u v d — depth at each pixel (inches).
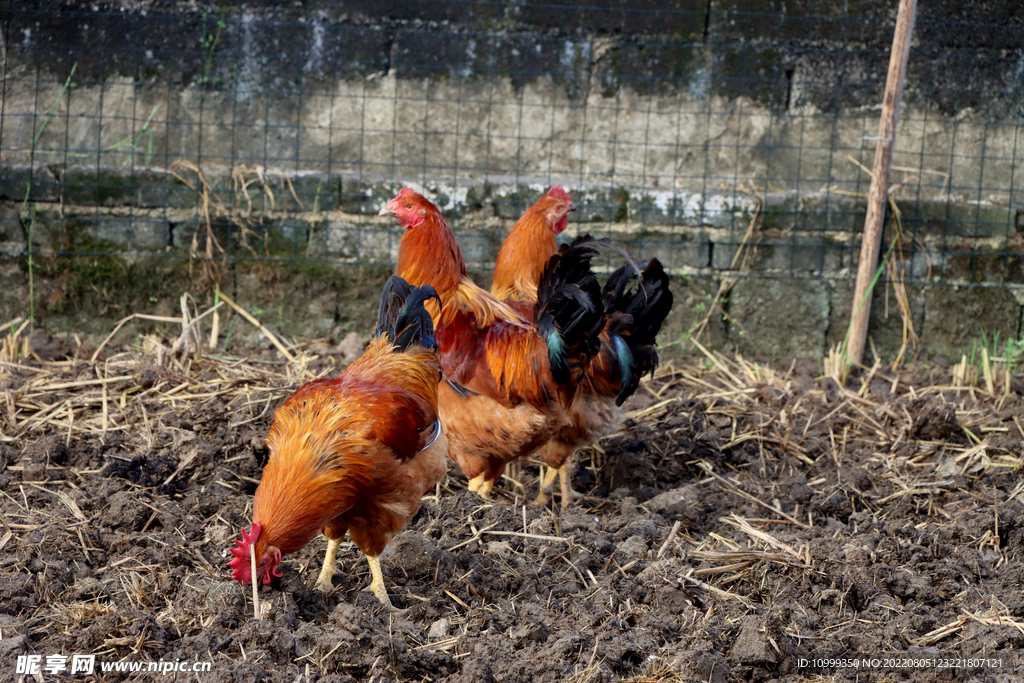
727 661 118.8
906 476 185.0
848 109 274.1
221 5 264.1
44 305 248.1
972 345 260.4
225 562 134.9
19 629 112.8
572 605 131.3
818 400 225.9
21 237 245.6
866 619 133.3
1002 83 272.2
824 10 269.6
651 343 170.1
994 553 154.9
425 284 159.8
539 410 157.4
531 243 182.4
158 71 265.3
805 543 153.0
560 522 155.8
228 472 165.3
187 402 196.4
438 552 137.3
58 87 262.2
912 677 117.8
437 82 273.0
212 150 270.7
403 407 124.6
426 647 117.6
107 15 260.7
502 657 115.7
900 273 257.0
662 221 256.1
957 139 274.2
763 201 256.1
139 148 267.0
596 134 276.8
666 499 169.6
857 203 255.4
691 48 272.4
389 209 163.6
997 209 255.8
